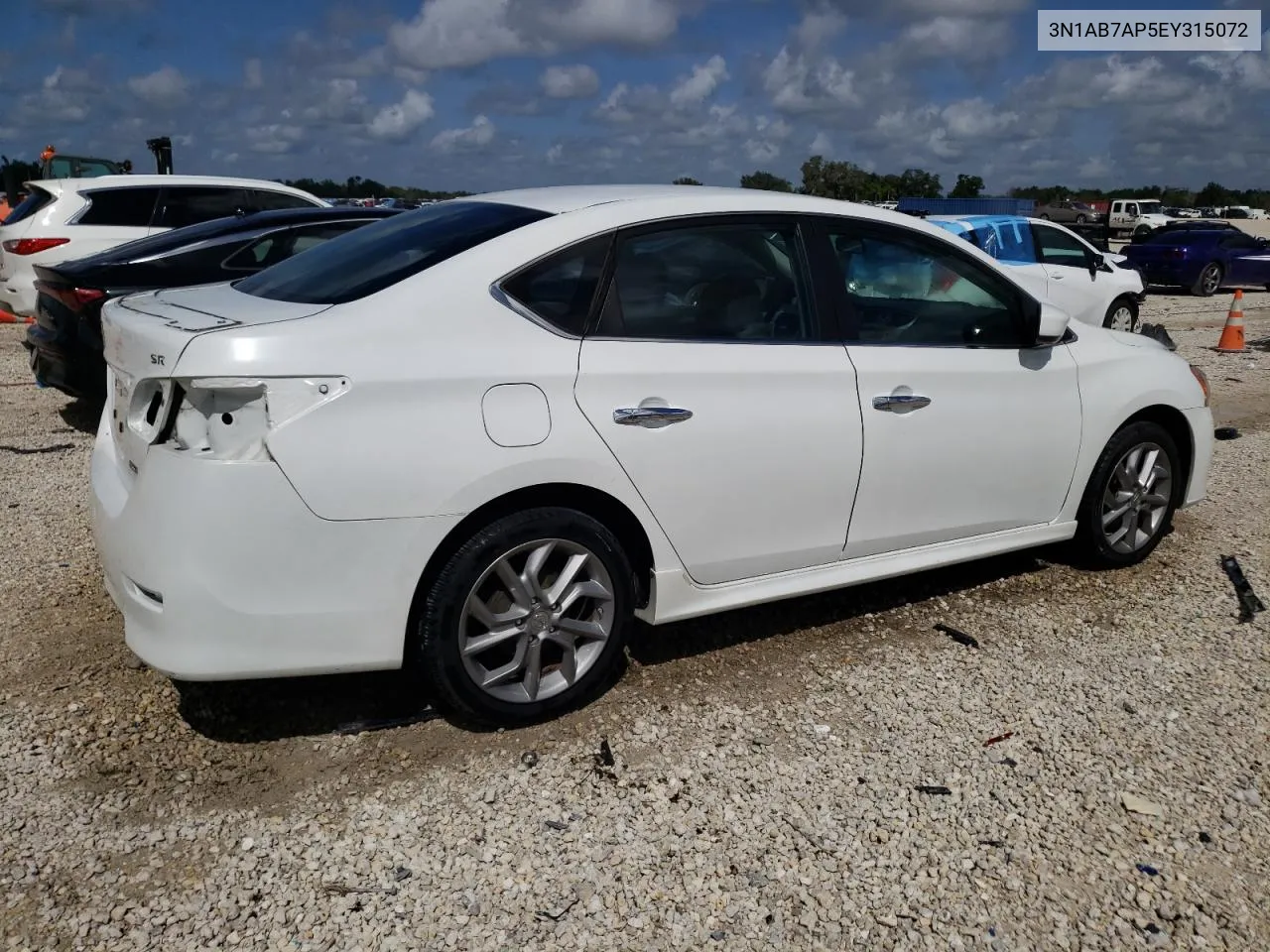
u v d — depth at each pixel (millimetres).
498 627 3223
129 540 2928
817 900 2625
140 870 2645
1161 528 4969
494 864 2717
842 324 3834
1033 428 4340
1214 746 3375
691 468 3439
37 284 6949
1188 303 19125
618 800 2996
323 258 3607
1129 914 2609
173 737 3238
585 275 3324
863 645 4051
